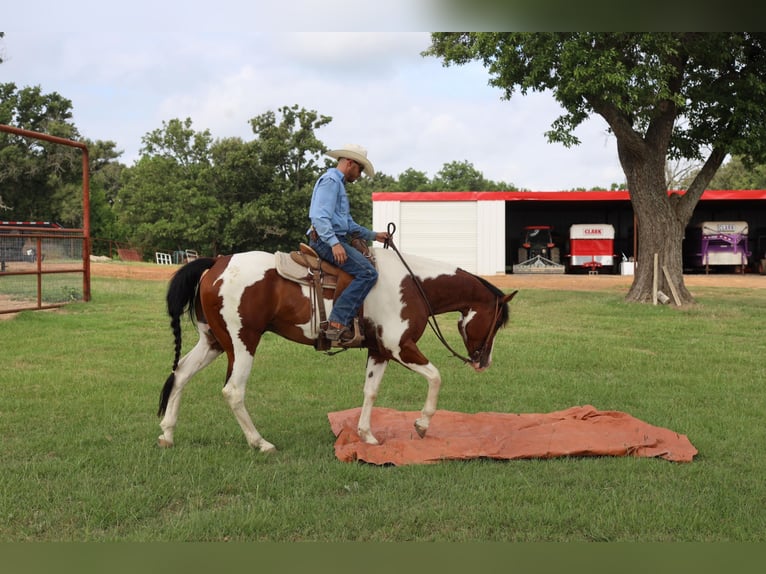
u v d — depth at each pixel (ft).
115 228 192.95
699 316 52.70
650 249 61.67
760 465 18.01
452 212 112.37
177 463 17.33
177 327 18.79
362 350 35.19
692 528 14.01
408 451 18.34
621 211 134.82
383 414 22.48
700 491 16.03
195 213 186.50
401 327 19.04
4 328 39.60
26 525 13.82
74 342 36.11
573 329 45.27
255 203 177.99
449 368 31.27
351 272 18.45
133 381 27.40
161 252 165.27
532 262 113.91
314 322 18.44
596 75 51.96
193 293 18.97
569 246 118.42
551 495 15.49
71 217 166.09
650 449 18.83
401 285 19.17
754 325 47.65
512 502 15.17
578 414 21.98
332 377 28.86
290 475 16.78
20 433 20.20
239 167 181.68
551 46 53.31
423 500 15.29
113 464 17.38
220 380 27.81
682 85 60.59
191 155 210.18
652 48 52.39
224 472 16.84
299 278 18.35
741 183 211.20
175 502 15.15
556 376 29.60
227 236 179.93
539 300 64.23
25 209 161.27
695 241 116.57
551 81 55.93
